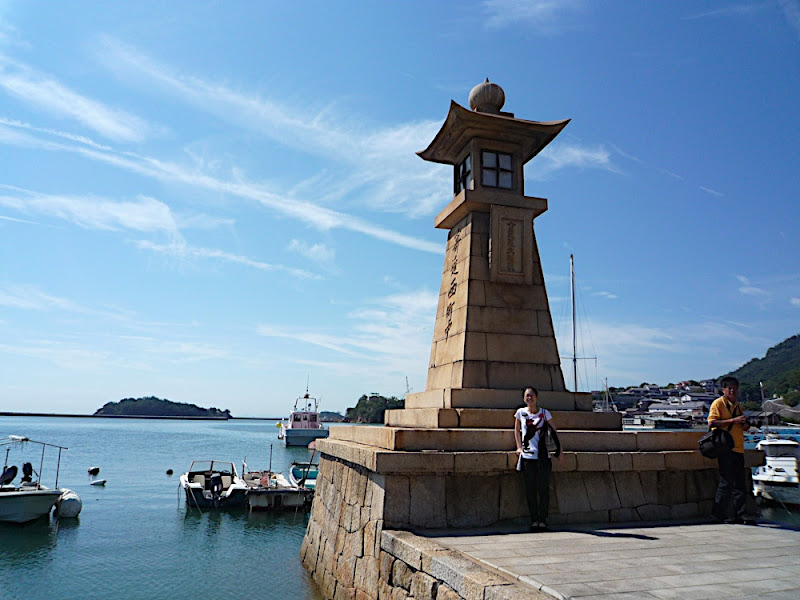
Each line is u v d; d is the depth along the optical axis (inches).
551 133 442.6
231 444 2817.4
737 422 334.0
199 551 640.4
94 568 567.8
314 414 2448.3
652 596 187.0
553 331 418.6
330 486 441.4
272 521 819.4
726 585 200.4
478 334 399.2
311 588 439.2
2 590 497.4
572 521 329.1
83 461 1753.2
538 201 437.1
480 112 438.6
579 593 189.0
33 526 763.4
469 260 417.7
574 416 376.5
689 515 355.3
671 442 370.9
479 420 354.6
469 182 444.5
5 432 3789.4
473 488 318.7
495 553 248.1
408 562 261.0
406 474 306.7
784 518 805.2
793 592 193.0
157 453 2117.4
